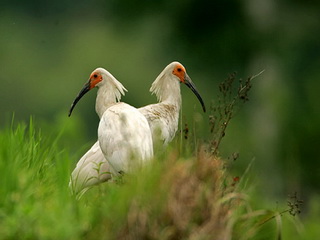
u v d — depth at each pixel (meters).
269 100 21.30
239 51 21.02
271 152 20.77
